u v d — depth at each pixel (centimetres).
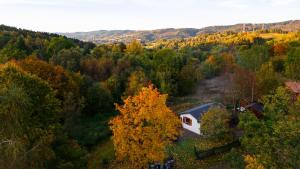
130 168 4050
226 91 7338
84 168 3288
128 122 3331
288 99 2772
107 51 10219
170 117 3431
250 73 5897
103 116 6588
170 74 7806
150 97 3338
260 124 2805
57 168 2867
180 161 4278
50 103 3234
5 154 2083
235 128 5178
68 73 6359
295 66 7056
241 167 3127
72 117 5278
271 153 2377
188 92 8294
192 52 14425
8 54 7388
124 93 6831
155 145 3294
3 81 3038
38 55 8500
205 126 4781
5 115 2236
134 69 7944
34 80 3253
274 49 10669
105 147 5194
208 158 4312
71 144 3406
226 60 10569
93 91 6619
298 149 2283
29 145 2533
